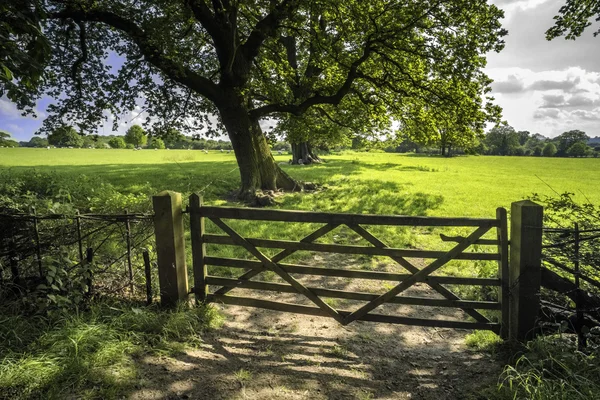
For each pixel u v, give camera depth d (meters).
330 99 14.98
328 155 64.50
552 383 2.99
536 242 3.63
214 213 4.54
